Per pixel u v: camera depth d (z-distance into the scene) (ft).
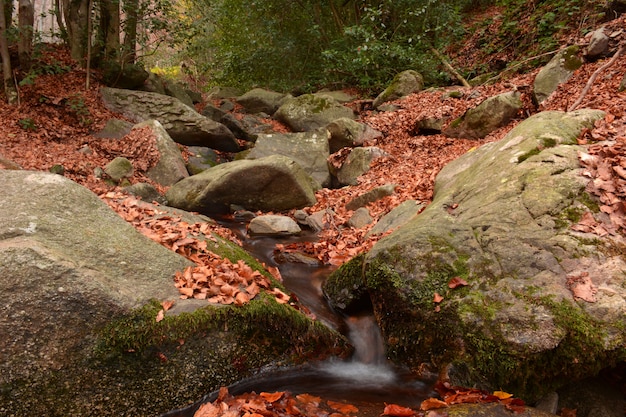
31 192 10.16
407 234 11.10
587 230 10.21
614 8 31.94
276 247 18.92
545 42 35.88
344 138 33.47
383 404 8.96
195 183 24.32
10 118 28.63
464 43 47.96
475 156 17.34
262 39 52.90
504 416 7.52
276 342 9.98
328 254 17.98
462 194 13.20
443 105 34.09
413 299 10.05
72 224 9.82
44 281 7.86
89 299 8.07
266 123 41.11
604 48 26.94
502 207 11.35
